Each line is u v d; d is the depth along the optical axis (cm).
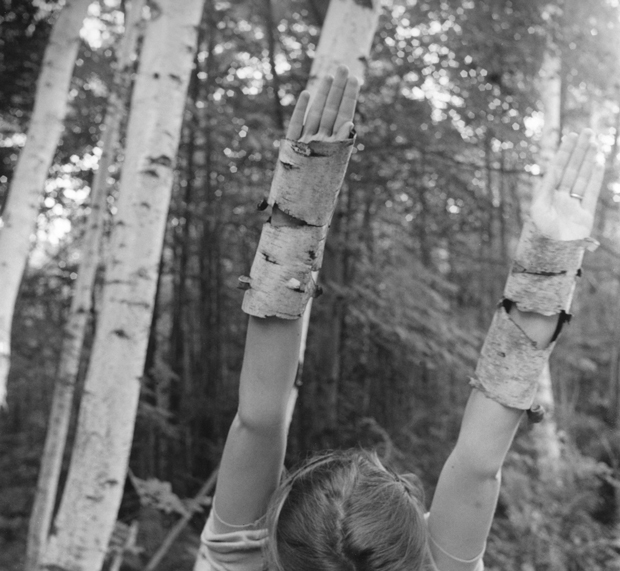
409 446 726
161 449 941
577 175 89
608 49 629
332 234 650
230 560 94
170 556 572
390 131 676
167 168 243
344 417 888
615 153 877
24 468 877
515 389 89
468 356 549
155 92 242
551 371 1117
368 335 702
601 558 456
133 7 461
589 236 85
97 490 229
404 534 79
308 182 79
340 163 78
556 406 893
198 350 1162
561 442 680
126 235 237
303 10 648
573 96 809
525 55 631
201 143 832
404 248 672
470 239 983
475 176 869
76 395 750
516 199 960
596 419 975
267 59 696
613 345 1138
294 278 82
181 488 902
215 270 1059
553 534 451
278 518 83
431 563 91
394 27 644
